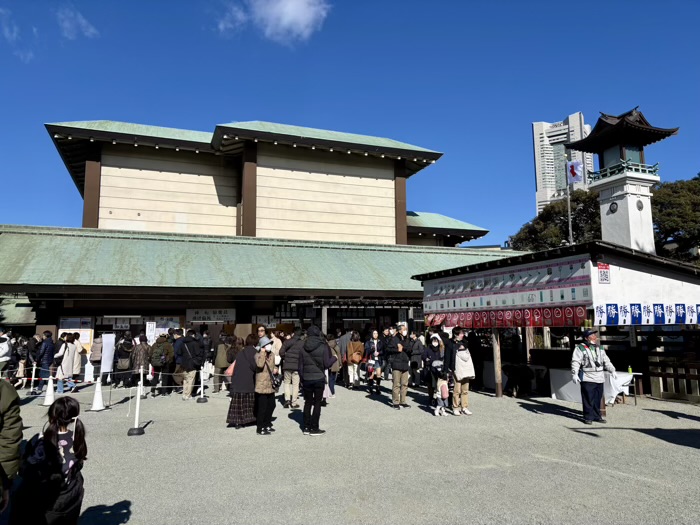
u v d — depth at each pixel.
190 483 6.18
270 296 20.94
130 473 6.63
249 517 5.06
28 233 19.89
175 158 26.94
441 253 27.00
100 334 18.81
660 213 39.84
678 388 12.30
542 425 9.59
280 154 27.09
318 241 24.64
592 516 5.02
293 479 6.29
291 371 11.86
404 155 28.95
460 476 6.37
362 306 19.34
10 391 3.94
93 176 24.81
